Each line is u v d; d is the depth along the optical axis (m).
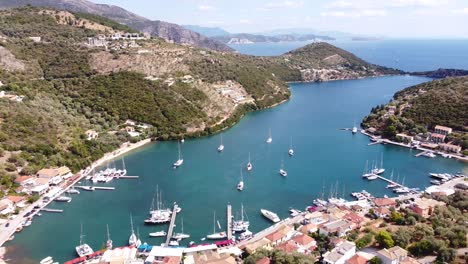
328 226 113.75
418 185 158.25
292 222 124.38
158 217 128.50
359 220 119.81
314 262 96.75
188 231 121.69
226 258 100.31
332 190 152.88
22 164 157.25
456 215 117.12
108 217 131.62
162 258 102.94
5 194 139.88
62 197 144.88
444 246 96.00
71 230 122.81
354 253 101.38
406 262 91.62
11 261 105.81
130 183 162.38
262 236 116.56
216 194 150.62
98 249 111.50
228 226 123.00
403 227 113.50
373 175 167.38
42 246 113.56
